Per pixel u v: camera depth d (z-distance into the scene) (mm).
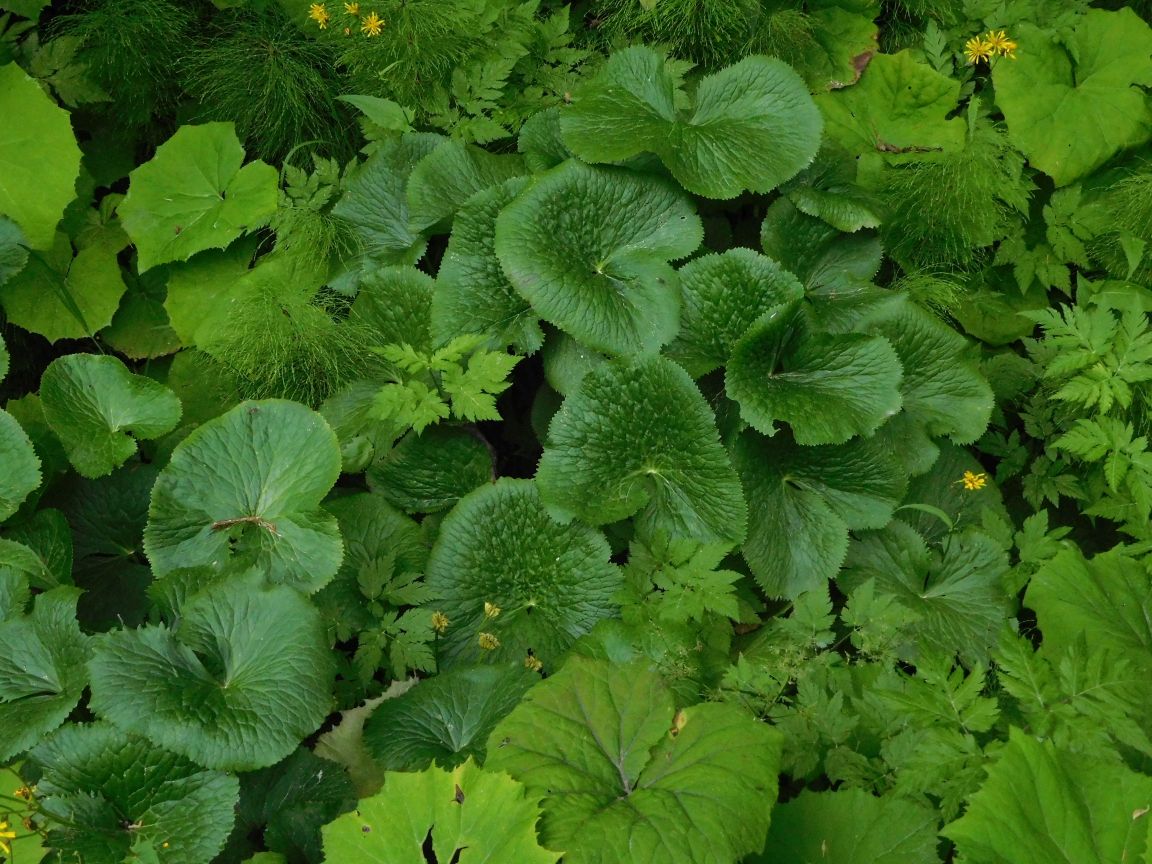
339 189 1940
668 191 1804
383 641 1681
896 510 1811
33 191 1888
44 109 1896
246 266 1954
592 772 1417
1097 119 1990
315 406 1900
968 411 1802
